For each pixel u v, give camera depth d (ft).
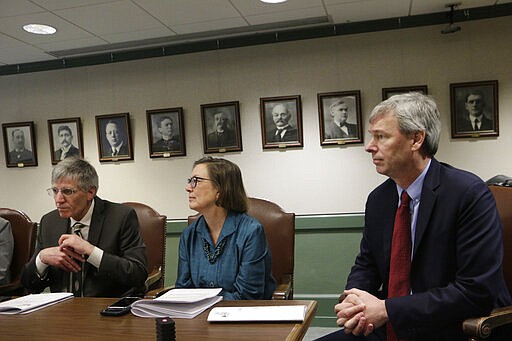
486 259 4.42
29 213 13.89
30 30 10.62
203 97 12.55
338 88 11.72
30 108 13.74
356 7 10.20
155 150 12.82
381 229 5.45
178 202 12.85
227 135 12.35
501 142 10.89
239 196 6.05
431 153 4.96
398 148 4.84
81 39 11.50
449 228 4.71
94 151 13.37
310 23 11.25
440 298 4.37
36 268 6.35
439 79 11.18
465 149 11.07
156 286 8.07
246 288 5.54
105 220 6.76
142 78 12.92
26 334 4.20
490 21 10.86
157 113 12.72
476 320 4.26
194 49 12.46
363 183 11.69
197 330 4.04
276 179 12.17
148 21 10.44
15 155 13.82
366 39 11.53
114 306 4.91
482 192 4.70
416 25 11.22
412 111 4.76
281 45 12.00
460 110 11.00
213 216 5.97
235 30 11.48
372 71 11.53
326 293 11.95
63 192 6.37
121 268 6.13
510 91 10.82
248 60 12.22
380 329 5.34
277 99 11.94
